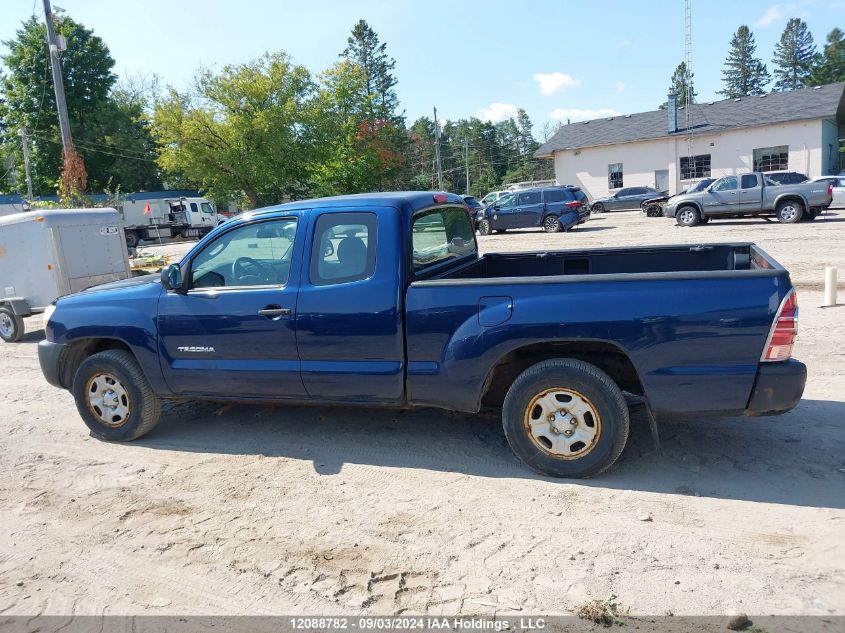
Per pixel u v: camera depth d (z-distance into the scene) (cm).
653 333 400
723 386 397
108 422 554
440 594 321
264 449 519
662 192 3484
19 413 666
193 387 518
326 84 4184
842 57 8425
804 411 530
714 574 321
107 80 5450
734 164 3556
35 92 5147
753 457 450
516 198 2542
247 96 3834
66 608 329
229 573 351
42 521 423
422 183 6738
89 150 5294
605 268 569
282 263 490
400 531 382
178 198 4534
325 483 452
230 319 491
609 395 411
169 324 511
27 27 5153
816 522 363
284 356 482
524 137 10881
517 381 432
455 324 436
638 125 3972
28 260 1112
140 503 440
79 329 544
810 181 2134
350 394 473
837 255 1337
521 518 388
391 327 449
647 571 327
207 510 424
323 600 322
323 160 4097
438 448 499
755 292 389
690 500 396
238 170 3888
